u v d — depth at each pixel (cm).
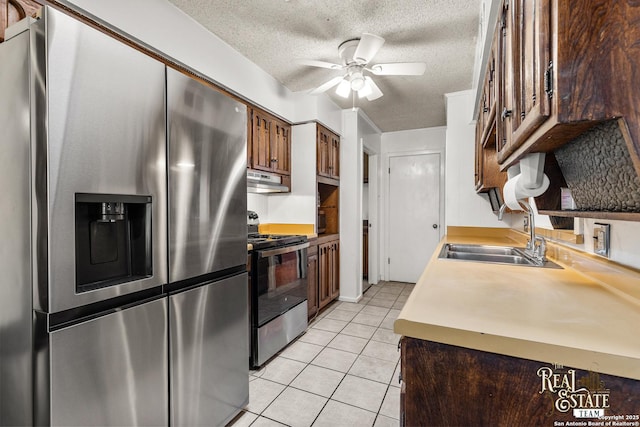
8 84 102
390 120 435
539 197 128
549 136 80
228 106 167
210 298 153
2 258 103
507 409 72
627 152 64
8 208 102
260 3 190
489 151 232
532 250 190
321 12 198
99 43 106
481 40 194
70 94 98
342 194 396
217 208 158
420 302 99
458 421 76
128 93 115
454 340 76
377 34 221
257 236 308
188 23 204
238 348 173
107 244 119
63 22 96
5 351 104
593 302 99
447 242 269
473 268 155
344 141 396
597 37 59
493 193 278
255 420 171
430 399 78
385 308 362
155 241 125
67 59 97
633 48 57
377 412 177
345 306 370
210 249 153
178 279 136
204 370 149
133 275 125
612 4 58
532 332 74
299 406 183
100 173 106
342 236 396
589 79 60
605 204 87
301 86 324
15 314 100
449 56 252
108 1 157
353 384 205
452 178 335
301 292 288
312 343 268
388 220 500
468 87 315
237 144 174
